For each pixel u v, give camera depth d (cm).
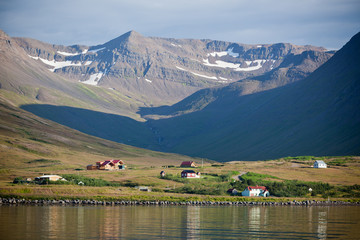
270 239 8056
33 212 10912
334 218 10819
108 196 14262
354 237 8300
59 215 10456
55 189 14825
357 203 14838
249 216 10988
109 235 8144
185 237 8125
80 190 14962
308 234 8569
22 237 7850
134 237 8019
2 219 9700
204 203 13838
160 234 8350
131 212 11306
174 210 11956
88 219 9919
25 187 14888
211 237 8188
